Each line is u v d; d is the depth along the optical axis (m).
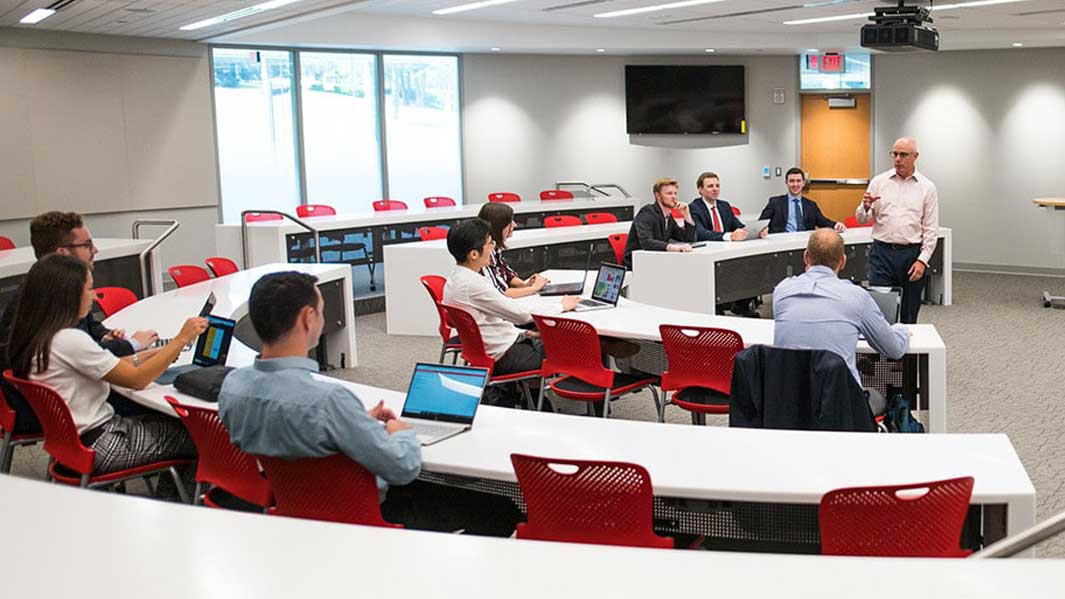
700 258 7.26
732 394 3.50
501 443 2.91
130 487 4.56
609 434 2.97
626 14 10.50
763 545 2.78
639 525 2.49
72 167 9.89
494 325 5.00
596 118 13.20
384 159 12.08
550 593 1.33
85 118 9.94
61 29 9.55
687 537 2.79
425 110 12.32
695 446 2.84
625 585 1.35
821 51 12.89
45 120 9.67
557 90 12.98
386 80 12.01
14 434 3.79
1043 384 6.33
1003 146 12.05
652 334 4.70
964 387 6.29
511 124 12.80
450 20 11.12
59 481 3.44
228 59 10.98
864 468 2.63
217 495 3.24
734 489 2.50
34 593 1.38
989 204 12.24
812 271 4.00
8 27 9.37
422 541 1.54
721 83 13.25
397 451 2.56
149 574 1.44
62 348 3.40
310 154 11.59
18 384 3.38
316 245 8.48
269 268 6.78
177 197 10.68
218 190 11.02
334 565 1.45
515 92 12.77
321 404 2.52
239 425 2.61
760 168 13.59
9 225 9.56
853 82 13.06
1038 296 10.12
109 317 4.95
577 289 5.88
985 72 12.07
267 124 11.30
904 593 1.28
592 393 4.68
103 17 8.67
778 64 13.39
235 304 5.29
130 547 1.54
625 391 4.73
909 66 12.62
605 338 5.12
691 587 1.33
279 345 2.60
